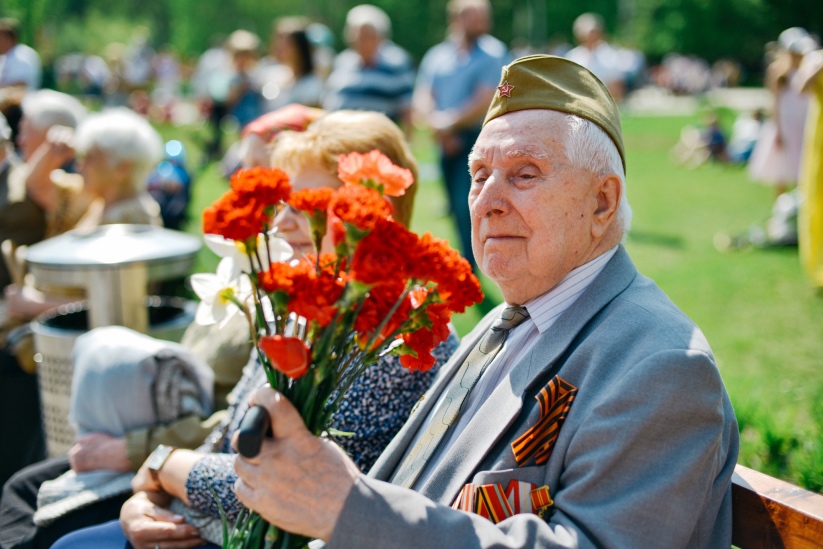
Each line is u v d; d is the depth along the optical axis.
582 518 1.70
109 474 2.78
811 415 4.04
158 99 28.84
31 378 4.09
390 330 1.69
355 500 1.69
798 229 8.86
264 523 1.77
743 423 3.82
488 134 2.03
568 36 59.66
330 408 1.76
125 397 2.83
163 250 3.75
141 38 33.19
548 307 2.04
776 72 9.88
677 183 14.82
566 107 1.96
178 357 2.90
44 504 2.76
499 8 60.41
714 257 8.53
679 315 1.91
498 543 1.66
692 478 1.70
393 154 2.62
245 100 13.62
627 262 2.09
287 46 8.65
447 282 1.65
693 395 1.71
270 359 1.61
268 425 1.69
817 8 56.00
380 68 8.77
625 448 1.71
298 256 2.55
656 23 59.41
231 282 1.79
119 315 3.64
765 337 5.78
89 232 3.86
